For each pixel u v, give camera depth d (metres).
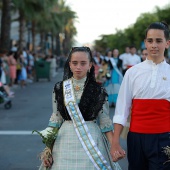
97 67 14.98
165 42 3.64
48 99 15.83
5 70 16.48
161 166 3.54
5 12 23.58
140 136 3.59
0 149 7.79
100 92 3.91
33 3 28.20
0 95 12.40
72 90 3.93
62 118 4.03
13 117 11.47
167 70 3.63
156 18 42.41
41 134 3.94
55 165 3.84
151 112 3.57
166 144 3.54
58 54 68.25
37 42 58.16
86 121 3.91
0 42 23.69
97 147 3.82
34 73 26.52
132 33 53.19
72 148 3.84
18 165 6.73
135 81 3.64
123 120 3.70
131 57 14.62
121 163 6.73
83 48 3.97
